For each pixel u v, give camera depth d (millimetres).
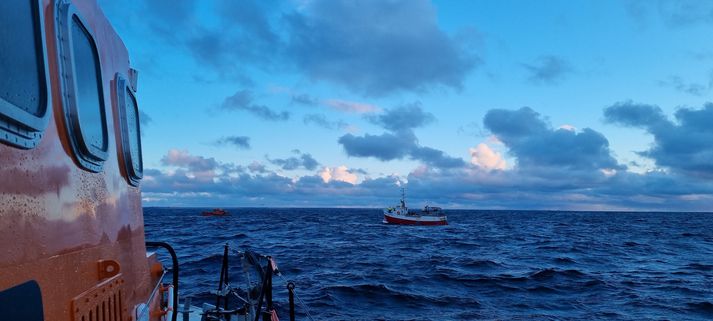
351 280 19328
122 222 3586
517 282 19812
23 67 1861
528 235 56156
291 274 21031
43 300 2016
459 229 69750
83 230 2594
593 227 81500
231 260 22281
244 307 5484
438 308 14859
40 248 2014
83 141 2467
